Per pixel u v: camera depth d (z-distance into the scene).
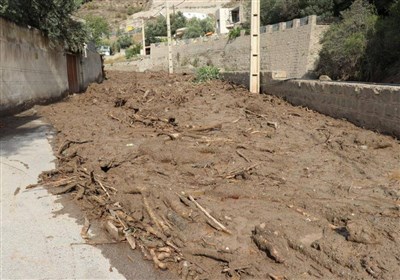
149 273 3.45
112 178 5.85
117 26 85.19
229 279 3.28
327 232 3.93
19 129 9.23
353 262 3.32
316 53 21.67
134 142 8.07
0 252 3.76
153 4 93.88
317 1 24.64
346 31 19.50
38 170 6.22
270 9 29.34
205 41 36.78
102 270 3.50
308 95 11.80
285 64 24.34
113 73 36.31
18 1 11.69
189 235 3.99
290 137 8.38
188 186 5.35
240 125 9.83
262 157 6.82
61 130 9.24
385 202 4.72
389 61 17.33
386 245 3.60
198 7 82.69
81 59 19.00
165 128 9.70
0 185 5.55
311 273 3.27
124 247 3.90
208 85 19.50
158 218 4.36
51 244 3.92
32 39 12.61
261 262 3.47
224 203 4.79
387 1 19.52
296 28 23.05
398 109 7.67
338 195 4.97
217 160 6.62
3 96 10.52
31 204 4.91
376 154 6.91
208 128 9.36
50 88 14.28
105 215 4.58
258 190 5.17
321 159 6.68
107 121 10.50
